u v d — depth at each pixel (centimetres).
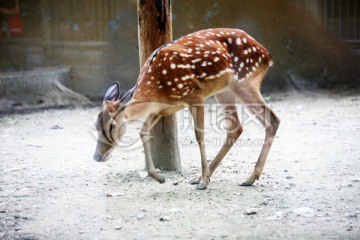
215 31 966
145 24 1027
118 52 2338
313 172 1025
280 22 2305
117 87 943
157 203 889
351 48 2270
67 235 768
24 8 2398
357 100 1809
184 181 1013
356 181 956
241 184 964
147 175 1055
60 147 1331
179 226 781
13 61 2388
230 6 2331
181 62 905
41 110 1914
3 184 1032
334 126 1412
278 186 952
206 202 882
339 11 2262
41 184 1027
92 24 2361
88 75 2348
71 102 2072
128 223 805
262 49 987
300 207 835
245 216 809
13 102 1973
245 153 1207
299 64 2300
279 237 727
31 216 851
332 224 764
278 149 1217
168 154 1070
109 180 1040
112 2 2341
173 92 911
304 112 1647
